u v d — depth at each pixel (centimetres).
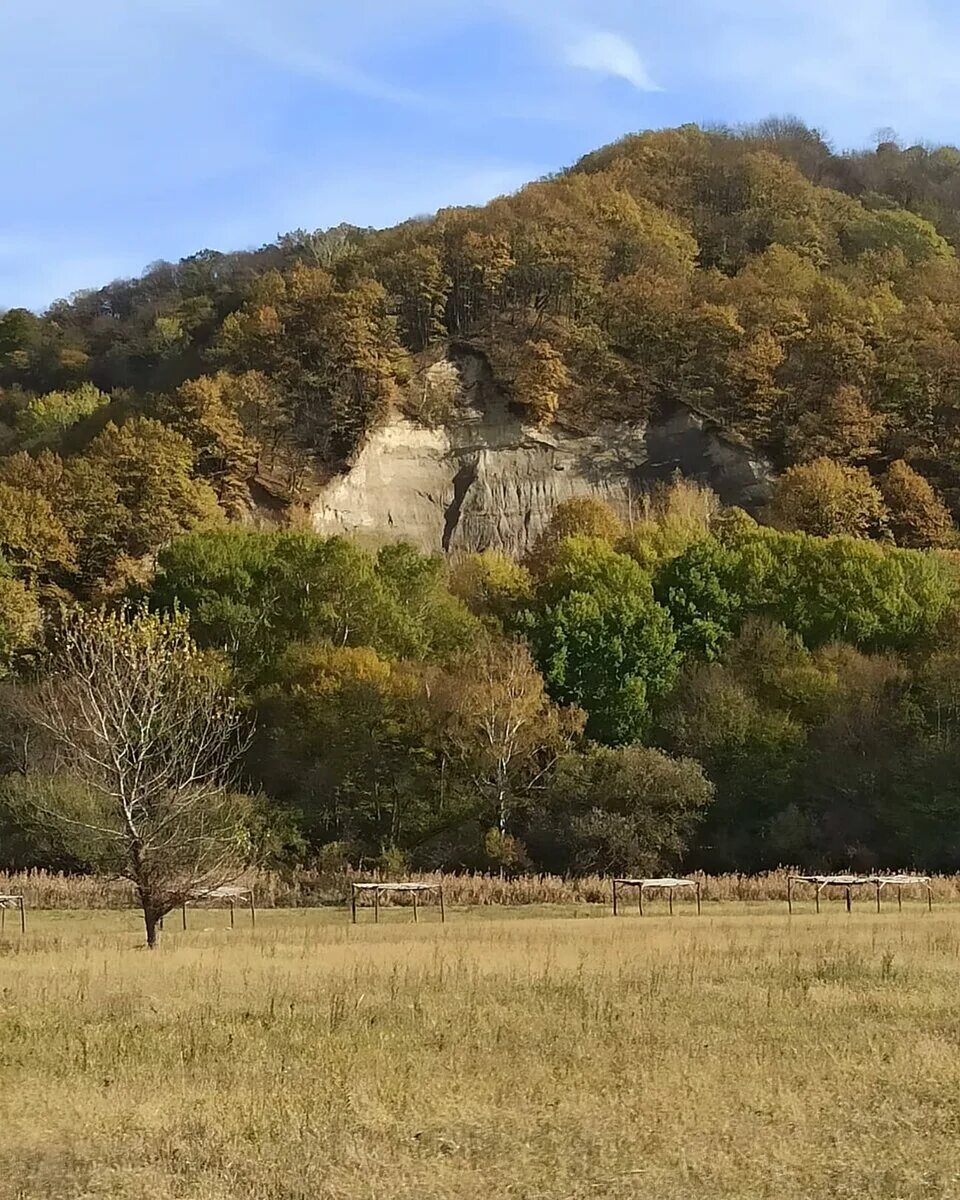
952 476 11062
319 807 6812
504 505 11025
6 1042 1880
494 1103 1502
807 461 11100
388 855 6341
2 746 6456
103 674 3716
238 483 10262
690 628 8162
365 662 7175
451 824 6769
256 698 7288
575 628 7700
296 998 2266
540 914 4828
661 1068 1670
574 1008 2155
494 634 8181
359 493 10794
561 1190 1213
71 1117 1455
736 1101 1502
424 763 6938
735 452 11300
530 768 6900
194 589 8019
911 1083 1593
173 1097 1538
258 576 8162
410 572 8400
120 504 9356
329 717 6950
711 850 6625
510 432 11388
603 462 11381
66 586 8912
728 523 9869
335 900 5541
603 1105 1487
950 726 6794
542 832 6419
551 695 7550
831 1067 1678
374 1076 1623
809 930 3641
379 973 2606
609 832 6206
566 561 8900
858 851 6306
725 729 7025
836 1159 1297
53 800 5381
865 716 6869
